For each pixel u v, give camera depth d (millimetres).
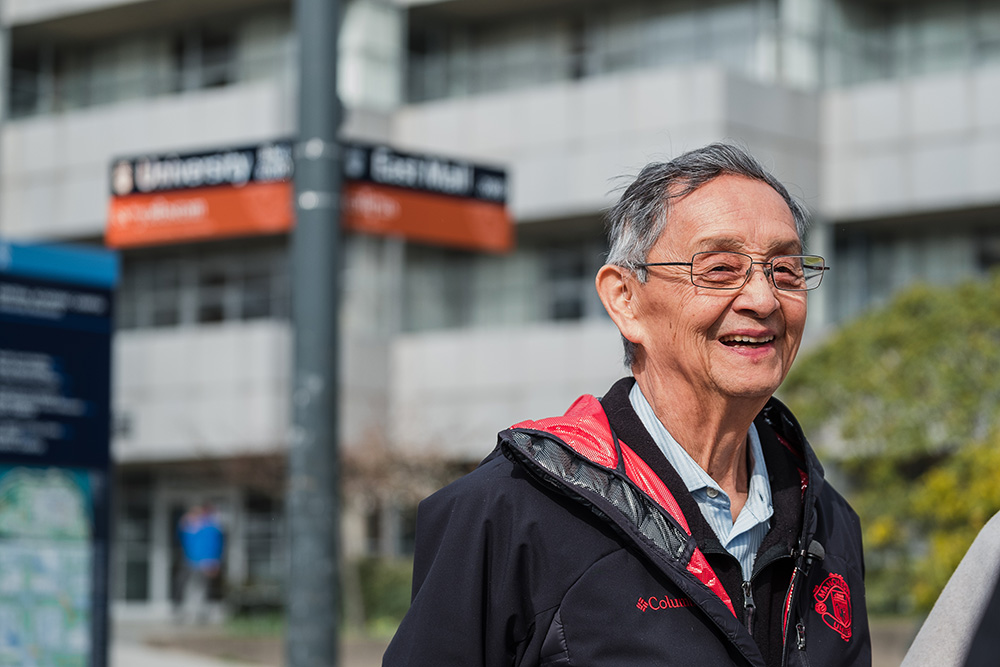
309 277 7461
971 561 2422
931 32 23312
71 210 25875
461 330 24938
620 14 24562
